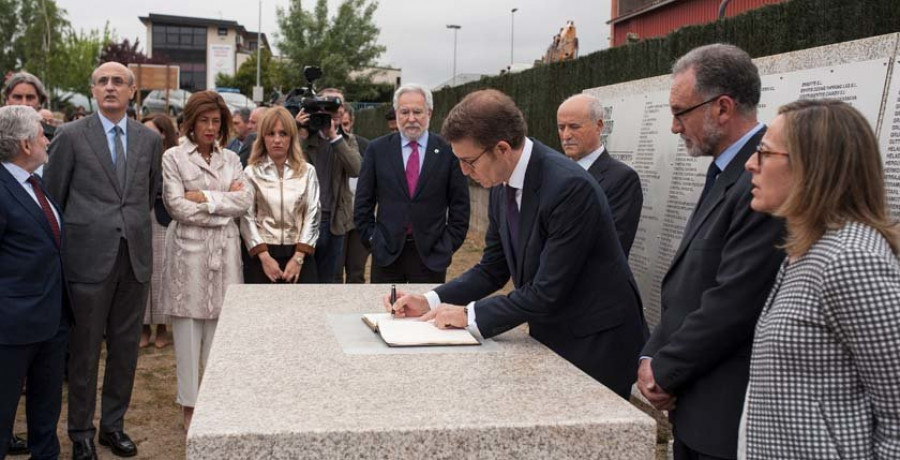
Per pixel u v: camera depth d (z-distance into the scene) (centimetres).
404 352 215
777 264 188
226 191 406
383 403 173
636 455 167
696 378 205
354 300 283
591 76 745
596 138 391
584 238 227
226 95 2366
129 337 393
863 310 148
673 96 220
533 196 234
